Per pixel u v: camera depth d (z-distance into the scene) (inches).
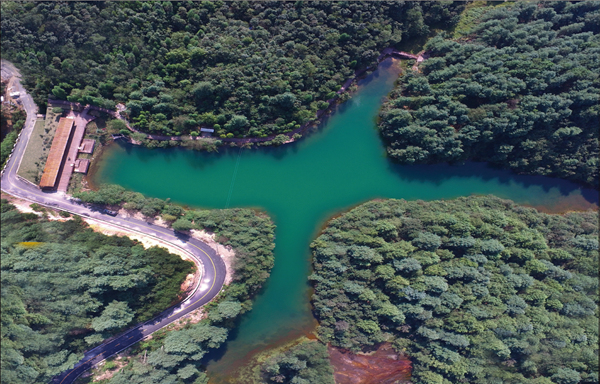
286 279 3991.1
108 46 3634.4
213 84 3764.8
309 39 3895.2
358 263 3681.1
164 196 3981.3
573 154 3956.7
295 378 3521.2
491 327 3405.5
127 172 3973.9
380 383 3718.0
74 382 3385.8
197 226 3754.9
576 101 3715.6
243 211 3937.0
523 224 3791.8
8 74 3757.4
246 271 3700.8
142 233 3747.5
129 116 3868.1
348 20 3885.3
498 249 3555.6
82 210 3745.1
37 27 3425.2
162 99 3782.0
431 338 3454.7
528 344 3410.4
